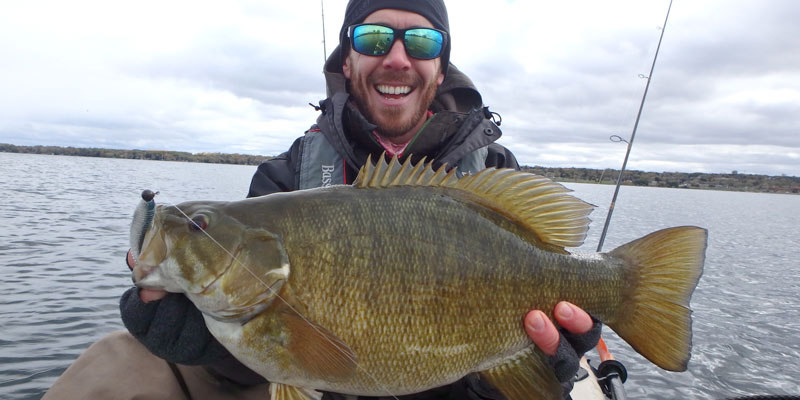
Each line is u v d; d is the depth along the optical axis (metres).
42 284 1.82
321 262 0.47
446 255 0.49
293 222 0.48
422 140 0.72
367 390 0.49
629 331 0.57
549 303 0.53
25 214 3.59
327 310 0.47
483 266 0.51
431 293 0.49
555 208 0.55
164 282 0.47
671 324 0.56
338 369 0.47
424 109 0.78
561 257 0.54
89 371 0.61
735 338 1.87
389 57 0.73
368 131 0.71
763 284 2.93
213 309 0.47
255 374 0.60
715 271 3.35
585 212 0.55
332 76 0.88
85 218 3.54
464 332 0.50
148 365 0.63
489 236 0.52
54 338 1.34
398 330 0.48
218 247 0.47
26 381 1.10
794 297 2.58
